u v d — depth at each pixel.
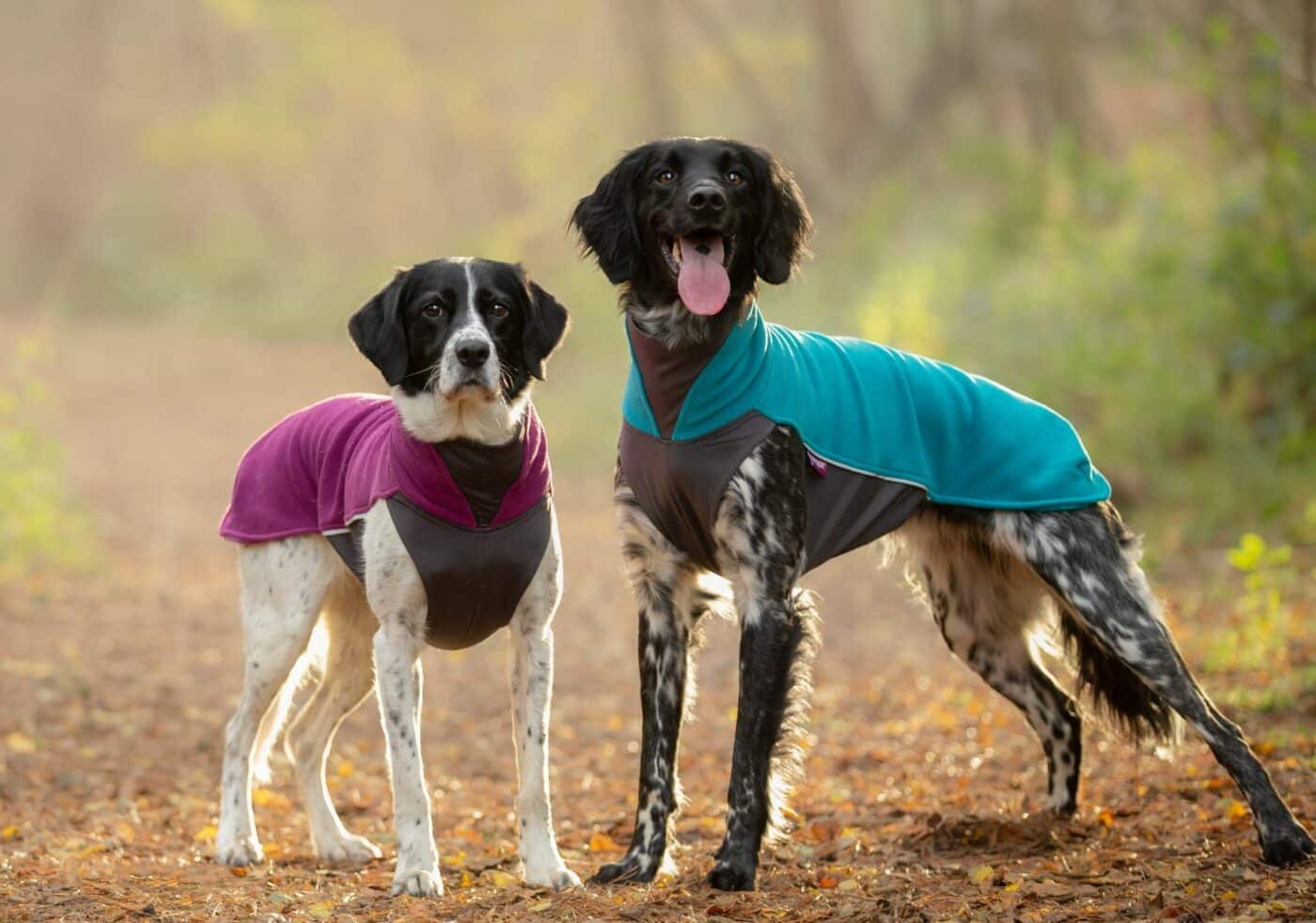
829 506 6.52
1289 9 15.82
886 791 8.11
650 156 6.55
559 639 13.06
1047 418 6.93
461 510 6.31
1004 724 9.34
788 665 6.31
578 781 8.83
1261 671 9.52
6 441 15.59
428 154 51.50
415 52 44.03
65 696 10.68
